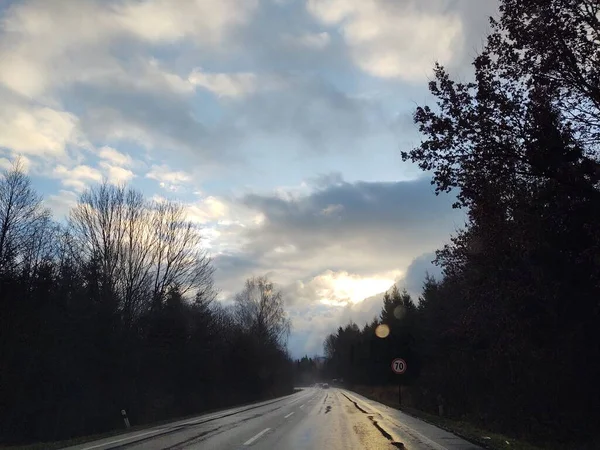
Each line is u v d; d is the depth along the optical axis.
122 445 14.68
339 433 17.55
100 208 38.69
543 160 12.72
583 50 12.05
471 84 13.20
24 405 25.47
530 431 18.78
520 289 15.19
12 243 29.67
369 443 14.78
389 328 68.31
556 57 12.20
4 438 23.75
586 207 12.74
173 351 39.97
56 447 14.64
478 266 17.20
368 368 83.50
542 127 12.55
